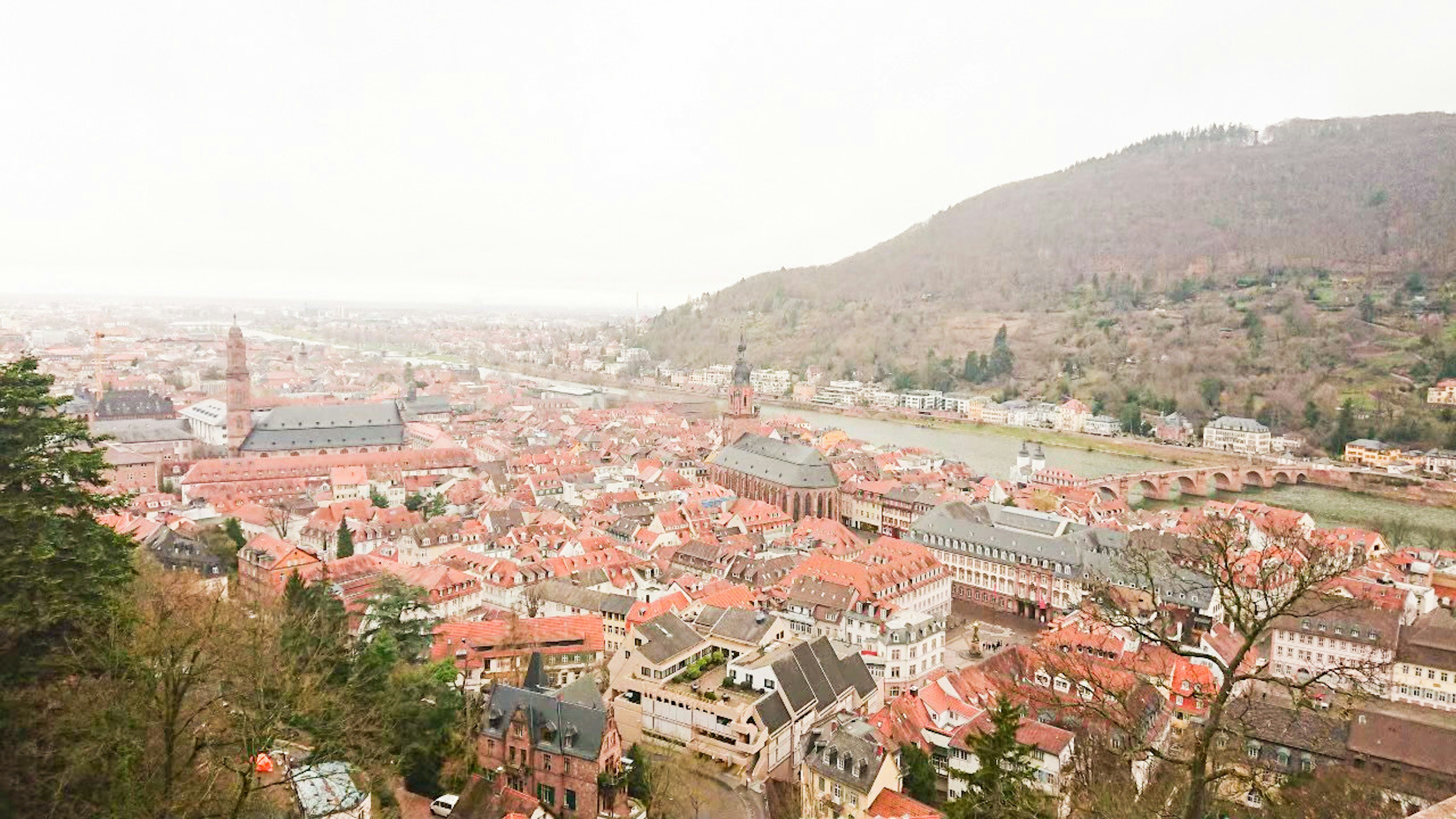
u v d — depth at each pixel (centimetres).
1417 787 9744
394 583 12375
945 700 12062
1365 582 16212
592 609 15525
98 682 5522
